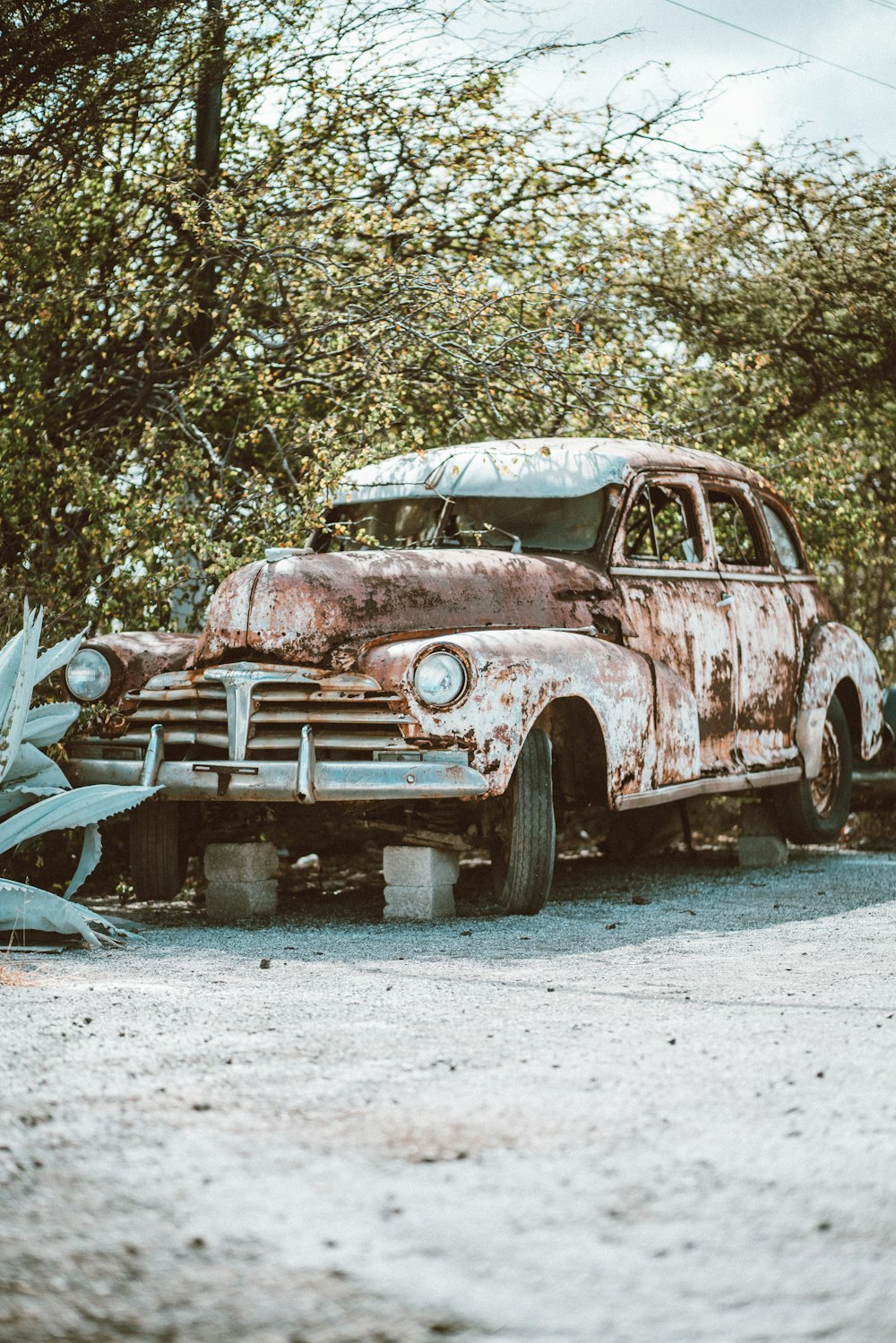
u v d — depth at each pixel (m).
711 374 11.38
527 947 5.84
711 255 11.91
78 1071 3.68
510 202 10.51
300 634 6.39
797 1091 3.48
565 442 7.93
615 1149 3.04
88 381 9.51
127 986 4.90
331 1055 3.85
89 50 8.39
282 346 9.39
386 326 8.91
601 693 6.68
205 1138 3.12
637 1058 3.82
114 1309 2.33
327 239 9.66
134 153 9.59
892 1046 3.96
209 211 9.57
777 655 8.61
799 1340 2.20
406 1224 2.62
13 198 8.70
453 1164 2.94
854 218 11.95
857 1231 2.59
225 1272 2.44
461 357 8.74
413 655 6.22
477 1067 3.72
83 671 6.80
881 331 11.90
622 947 5.83
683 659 7.67
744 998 4.70
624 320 11.10
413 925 6.52
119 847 8.12
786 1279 2.39
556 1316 2.27
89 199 9.28
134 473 8.95
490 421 9.55
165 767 6.47
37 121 8.71
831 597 12.79
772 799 8.91
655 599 7.56
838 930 6.29
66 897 6.07
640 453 7.85
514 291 9.25
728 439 11.13
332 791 6.20
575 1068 3.71
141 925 6.43
